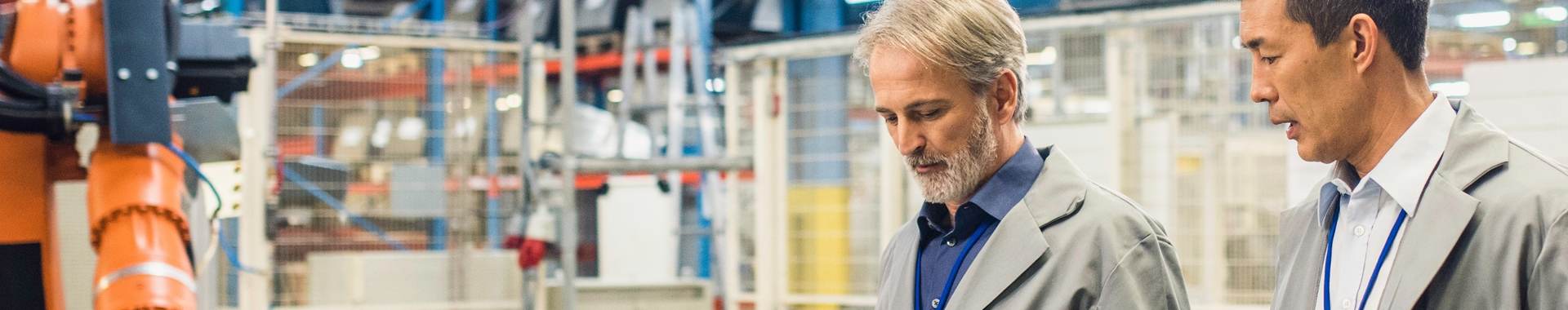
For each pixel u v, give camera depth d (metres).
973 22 1.69
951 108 1.69
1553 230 1.42
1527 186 1.48
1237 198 4.35
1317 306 1.73
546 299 4.99
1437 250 1.50
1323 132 1.57
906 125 1.71
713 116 6.73
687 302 5.39
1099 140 4.47
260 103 4.62
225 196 2.98
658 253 7.21
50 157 2.52
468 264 5.01
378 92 5.02
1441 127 1.56
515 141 5.13
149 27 2.38
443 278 4.96
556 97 8.07
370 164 5.01
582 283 5.24
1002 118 1.77
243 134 4.61
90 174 2.41
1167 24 4.31
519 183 5.02
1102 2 4.64
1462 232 1.49
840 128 5.06
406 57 5.04
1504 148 1.52
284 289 4.90
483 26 6.30
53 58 2.44
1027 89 1.84
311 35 4.75
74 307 3.78
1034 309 1.70
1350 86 1.55
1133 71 4.42
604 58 7.54
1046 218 1.74
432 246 5.45
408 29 4.95
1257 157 4.32
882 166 4.95
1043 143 4.64
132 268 2.26
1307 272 1.76
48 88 2.37
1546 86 3.73
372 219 5.16
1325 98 1.56
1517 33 3.98
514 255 5.04
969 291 1.74
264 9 6.15
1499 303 1.47
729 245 5.42
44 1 2.48
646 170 4.86
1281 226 1.89
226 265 4.76
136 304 2.21
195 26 2.68
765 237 5.21
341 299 4.81
